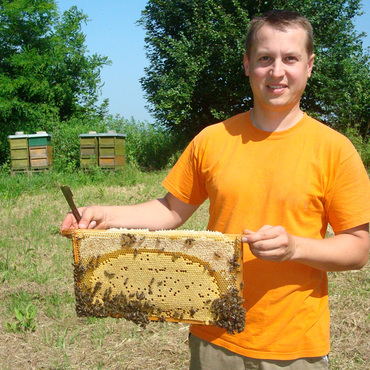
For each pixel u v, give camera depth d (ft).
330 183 6.30
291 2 49.88
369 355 12.76
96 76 67.67
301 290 6.30
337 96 51.72
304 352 6.26
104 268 6.25
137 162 54.19
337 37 52.21
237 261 5.76
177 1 56.24
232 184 6.57
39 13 57.82
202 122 57.93
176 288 6.01
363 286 17.28
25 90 55.67
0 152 55.16
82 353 12.99
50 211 29.58
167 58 58.39
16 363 12.40
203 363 6.75
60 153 48.60
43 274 18.51
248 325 6.40
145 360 12.67
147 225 7.45
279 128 6.57
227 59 48.93
